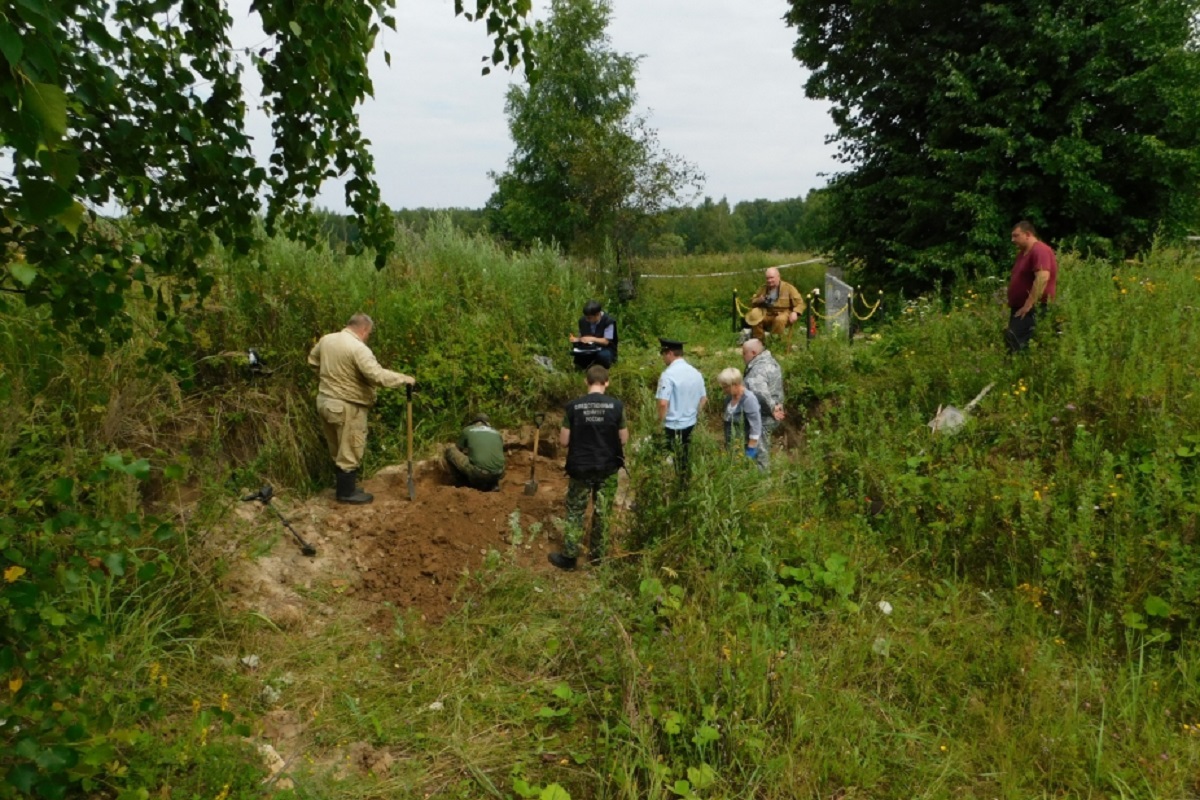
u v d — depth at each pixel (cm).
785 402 918
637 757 387
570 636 499
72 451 470
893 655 484
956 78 1280
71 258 244
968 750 411
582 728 434
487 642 510
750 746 391
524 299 1044
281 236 818
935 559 581
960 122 1338
